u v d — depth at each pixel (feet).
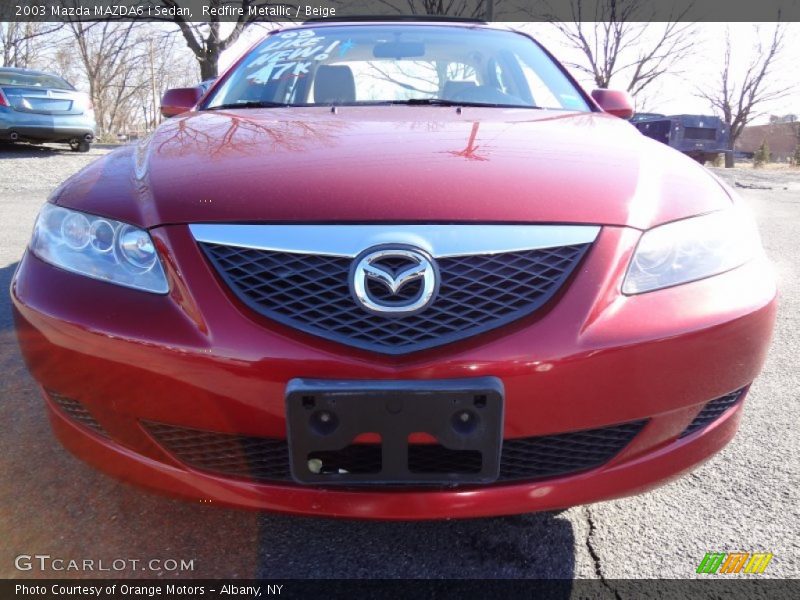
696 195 5.62
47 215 5.82
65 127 38.06
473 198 5.03
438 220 4.87
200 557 5.58
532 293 4.83
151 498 6.29
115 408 5.06
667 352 4.89
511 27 10.78
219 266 4.92
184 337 4.78
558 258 4.93
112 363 4.95
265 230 4.91
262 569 5.47
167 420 4.92
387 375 4.56
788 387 8.95
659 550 5.72
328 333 4.67
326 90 8.79
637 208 5.24
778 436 7.61
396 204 4.95
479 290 4.77
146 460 5.12
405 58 9.35
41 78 38.81
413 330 4.67
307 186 5.16
